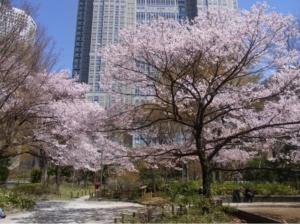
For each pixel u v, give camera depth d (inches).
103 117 605.0
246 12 532.7
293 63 558.6
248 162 1029.8
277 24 532.1
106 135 663.1
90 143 912.3
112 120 607.8
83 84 971.3
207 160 570.3
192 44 510.9
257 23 526.0
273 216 533.6
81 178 2126.0
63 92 925.2
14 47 602.9
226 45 520.4
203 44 509.0
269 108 550.9
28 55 644.7
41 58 682.8
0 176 1257.4
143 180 1243.2
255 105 584.7
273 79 558.3
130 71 574.9
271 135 564.4
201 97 571.8
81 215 643.5
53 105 793.6
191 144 634.2
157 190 1095.0
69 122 786.2
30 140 783.1
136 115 612.4
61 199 1124.5
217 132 653.3
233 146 647.1
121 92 600.4
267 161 984.9
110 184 1371.8
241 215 518.3
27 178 1765.5
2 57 583.8
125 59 558.9
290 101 538.6
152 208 565.9
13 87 620.7
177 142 704.4
